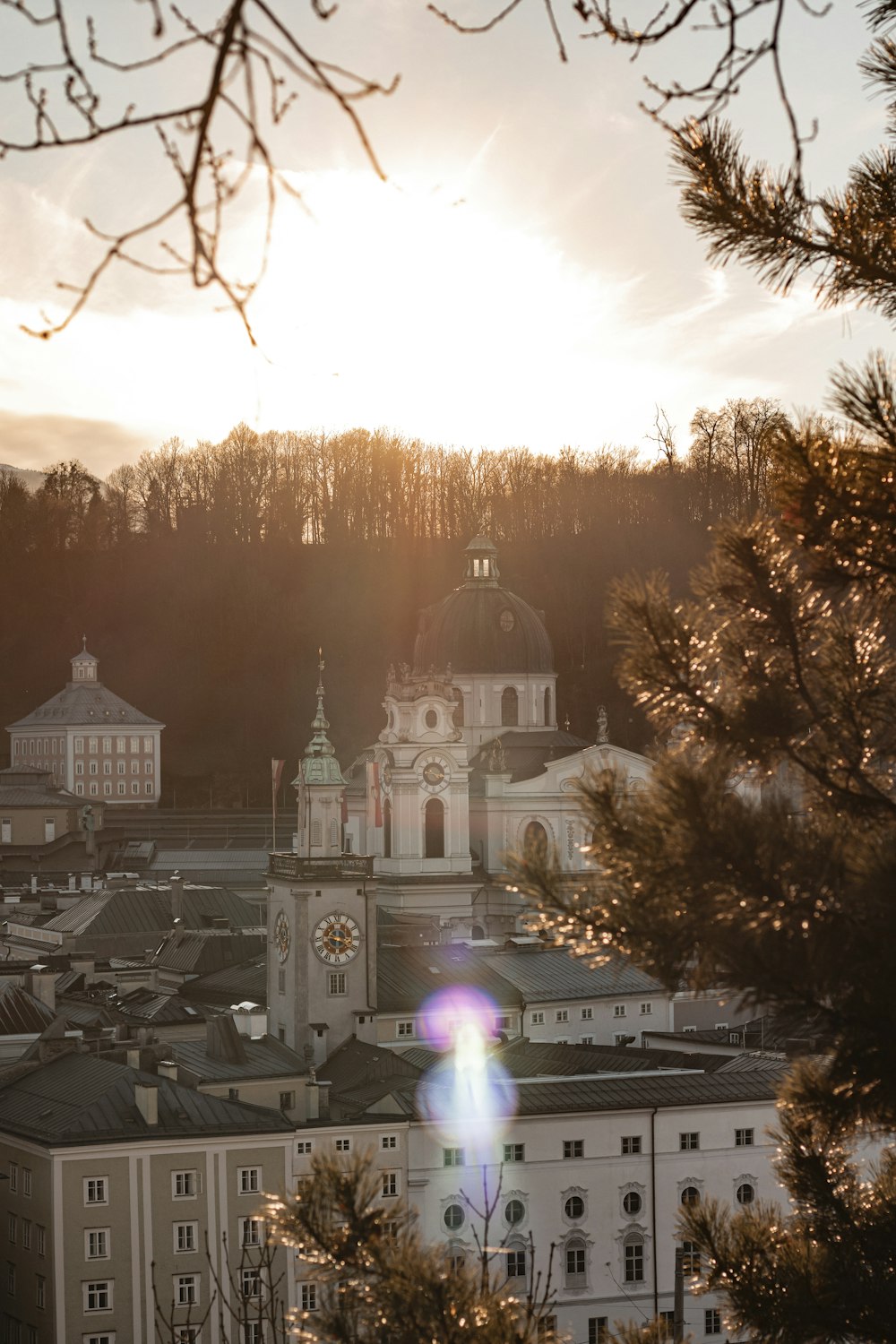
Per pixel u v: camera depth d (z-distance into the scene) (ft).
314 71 34.24
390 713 648.38
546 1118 325.01
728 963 66.08
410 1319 77.05
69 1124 307.78
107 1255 302.66
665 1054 395.34
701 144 72.49
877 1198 85.15
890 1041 65.62
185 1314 305.12
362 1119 325.01
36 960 508.12
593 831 71.51
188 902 587.68
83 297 34.68
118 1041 355.36
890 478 70.23
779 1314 80.94
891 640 75.97
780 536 75.51
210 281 34.58
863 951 64.49
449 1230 322.14
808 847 67.21
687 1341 93.61
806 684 76.18
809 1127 85.71
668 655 75.72
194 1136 309.22
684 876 66.08
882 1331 79.97
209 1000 494.18
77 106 34.45
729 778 73.20
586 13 42.45
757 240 72.54
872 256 72.28
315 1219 81.20
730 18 40.45
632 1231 326.85
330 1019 445.37
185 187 34.24
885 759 75.36
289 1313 81.25
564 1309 321.93
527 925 73.00
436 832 642.63
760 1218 88.02
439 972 473.67
